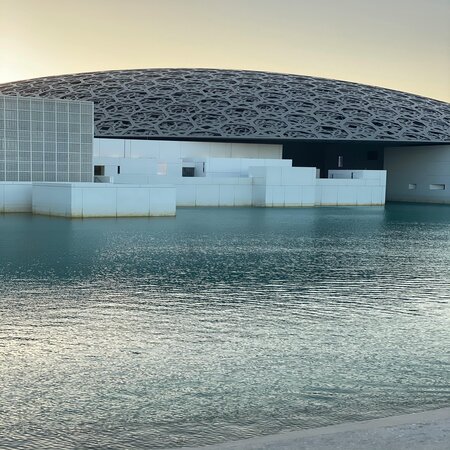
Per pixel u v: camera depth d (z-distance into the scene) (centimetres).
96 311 1345
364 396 844
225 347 1078
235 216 4538
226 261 2167
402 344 1111
